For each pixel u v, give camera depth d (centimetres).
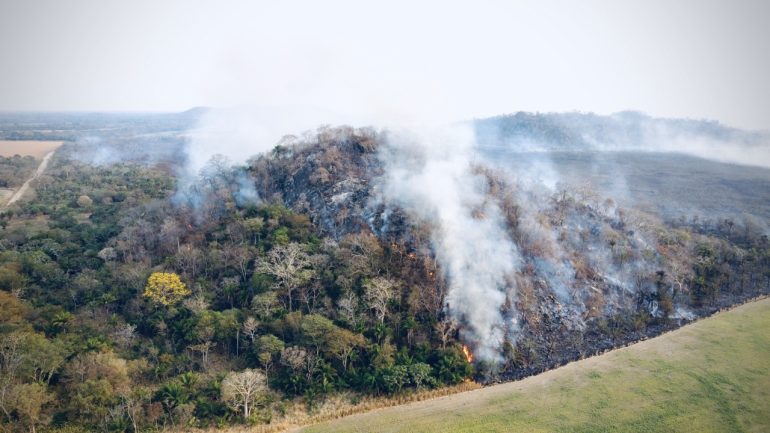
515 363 10462
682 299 13038
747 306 12862
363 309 10788
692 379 9288
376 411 8800
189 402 8756
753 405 8444
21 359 8500
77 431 7988
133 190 19850
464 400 8994
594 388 9112
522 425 8031
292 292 11344
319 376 9538
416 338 10538
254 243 12950
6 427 7781
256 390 8825
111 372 8756
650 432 7775
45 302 11150
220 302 11431
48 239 13825
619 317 12088
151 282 10800
